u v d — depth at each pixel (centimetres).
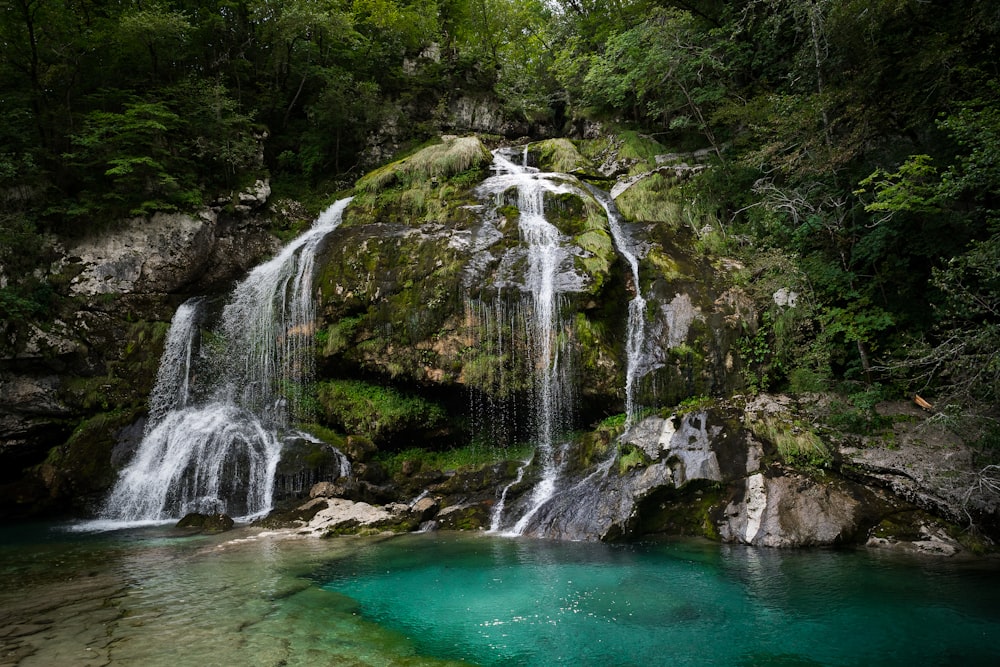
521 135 2425
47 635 527
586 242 1309
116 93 1664
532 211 1430
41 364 1345
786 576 716
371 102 2039
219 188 1739
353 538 943
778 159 1277
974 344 765
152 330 1466
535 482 1088
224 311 1491
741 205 1495
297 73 2098
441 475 1159
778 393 1094
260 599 641
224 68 2019
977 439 866
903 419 985
